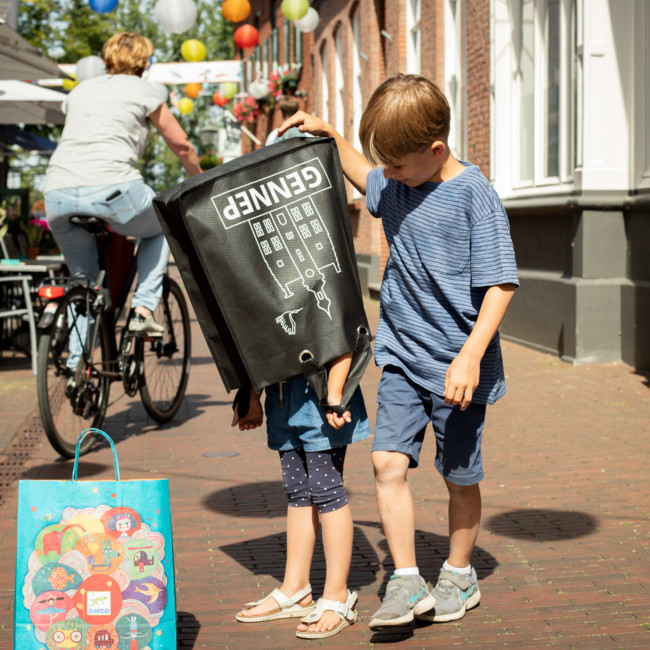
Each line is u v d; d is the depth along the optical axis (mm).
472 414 2982
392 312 3049
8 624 3080
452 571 3156
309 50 23891
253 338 2861
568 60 8859
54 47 22156
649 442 5484
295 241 2898
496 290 2832
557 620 3057
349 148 3275
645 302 7898
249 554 3729
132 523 2588
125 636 2576
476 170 2922
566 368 8156
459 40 12156
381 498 2982
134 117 5508
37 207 17438
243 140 34188
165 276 6203
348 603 3092
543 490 4551
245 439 5848
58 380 5359
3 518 4199
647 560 3590
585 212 8234
